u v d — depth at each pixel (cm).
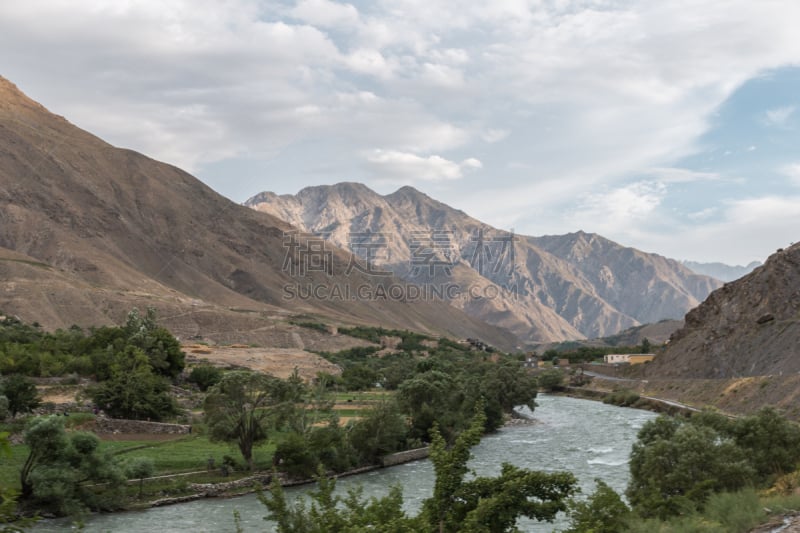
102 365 9725
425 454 7919
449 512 2023
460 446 2097
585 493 5253
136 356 9475
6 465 5356
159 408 8262
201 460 6400
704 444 3741
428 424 8525
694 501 3062
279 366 14988
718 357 13075
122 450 6588
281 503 2372
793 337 10950
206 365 13212
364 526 1970
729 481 3581
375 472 6912
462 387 9750
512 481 1991
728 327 13525
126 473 5384
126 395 8019
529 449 8069
